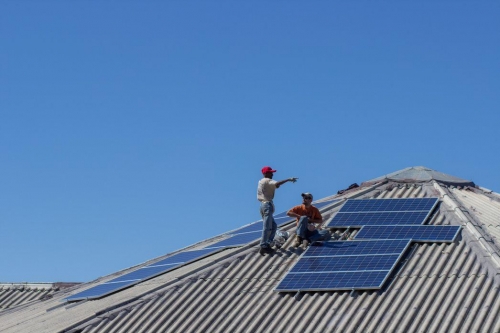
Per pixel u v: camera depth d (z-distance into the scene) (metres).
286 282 29.33
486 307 25.98
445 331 25.41
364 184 37.94
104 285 35.91
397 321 26.22
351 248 30.78
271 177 32.25
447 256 29.23
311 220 32.56
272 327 27.38
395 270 28.92
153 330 28.41
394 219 32.50
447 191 35.09
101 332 28.62
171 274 33.25
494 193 36.78
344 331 26.34
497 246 29.58
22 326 33.06
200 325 28.33
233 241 35.44
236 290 29.91
